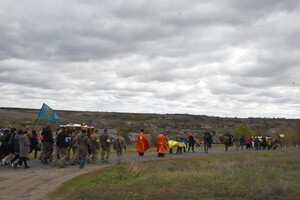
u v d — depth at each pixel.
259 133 89.19
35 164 21.75
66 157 21.22
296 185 14.56
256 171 19.56
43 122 48.69
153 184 15.21
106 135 23.95
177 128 94.44
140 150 30.39
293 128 85.94
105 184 15.68
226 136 41.44
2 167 20.48
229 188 14.14
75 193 13.40
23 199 12.65
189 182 15.45
